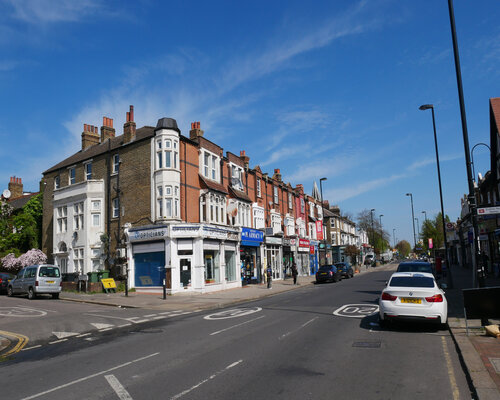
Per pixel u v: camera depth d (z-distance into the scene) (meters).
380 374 6.67
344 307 15.59
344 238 75.50
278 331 10.83
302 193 50.03
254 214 35.06
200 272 25.09
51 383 6.72
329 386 6.09
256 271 34.62
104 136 32.34
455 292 18.88
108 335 11.68
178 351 8.77
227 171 31.58
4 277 26.89
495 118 24.38
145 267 25.75
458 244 50.38
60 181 32.34
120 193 27.58
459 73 12.02
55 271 23.27
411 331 10.46
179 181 25.81
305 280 38.16
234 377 6.64
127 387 6.29
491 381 5.94
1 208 36.62
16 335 11.99
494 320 11.11
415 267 16.30
